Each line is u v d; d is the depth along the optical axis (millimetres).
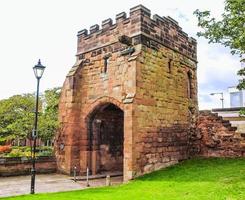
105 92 18266
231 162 16984
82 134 19281
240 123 23766
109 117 20953
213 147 19734
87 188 13617
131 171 14922
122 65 17359
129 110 15469
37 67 12898
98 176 18297
